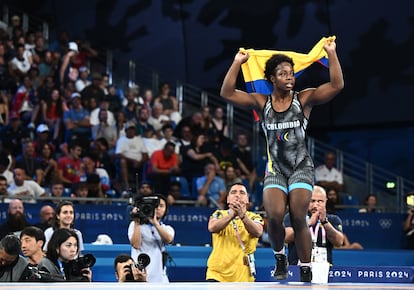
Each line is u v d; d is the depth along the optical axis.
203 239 21.02
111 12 33.41
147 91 28.44
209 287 8.60
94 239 20.03
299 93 10.05
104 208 20.23
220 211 14.08
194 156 24.48
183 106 30.81
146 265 13.25
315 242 13.62
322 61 10.45
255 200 24.64
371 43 28.92
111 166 24.72
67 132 25.88
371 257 19.00
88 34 33.78
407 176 28.80
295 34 30.28
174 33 32.50
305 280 9.88
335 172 25.72
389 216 22.59
